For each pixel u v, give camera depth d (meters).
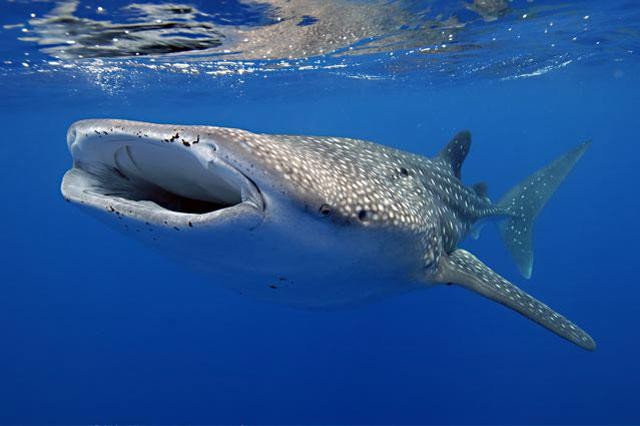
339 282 2.87
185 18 7.90
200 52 10.58
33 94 17.33
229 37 9.23
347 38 10.08
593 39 13.03
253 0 7.12
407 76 18.19
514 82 23.50
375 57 13.02
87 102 20.30
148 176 2.52
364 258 2.81
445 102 32.44
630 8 9.79
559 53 15.09
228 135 2.01
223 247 2.20
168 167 2.39
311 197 2.20
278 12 7.73
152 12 7.55
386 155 4.00
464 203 5.31
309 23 8.50
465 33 10.73
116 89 16.88
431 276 3.79
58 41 9.21
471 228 5.83
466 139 5.73
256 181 2.02
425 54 13.23
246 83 16.89
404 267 3.32
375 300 3.66
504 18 9.72
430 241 3.61
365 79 18.27
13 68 11.98
